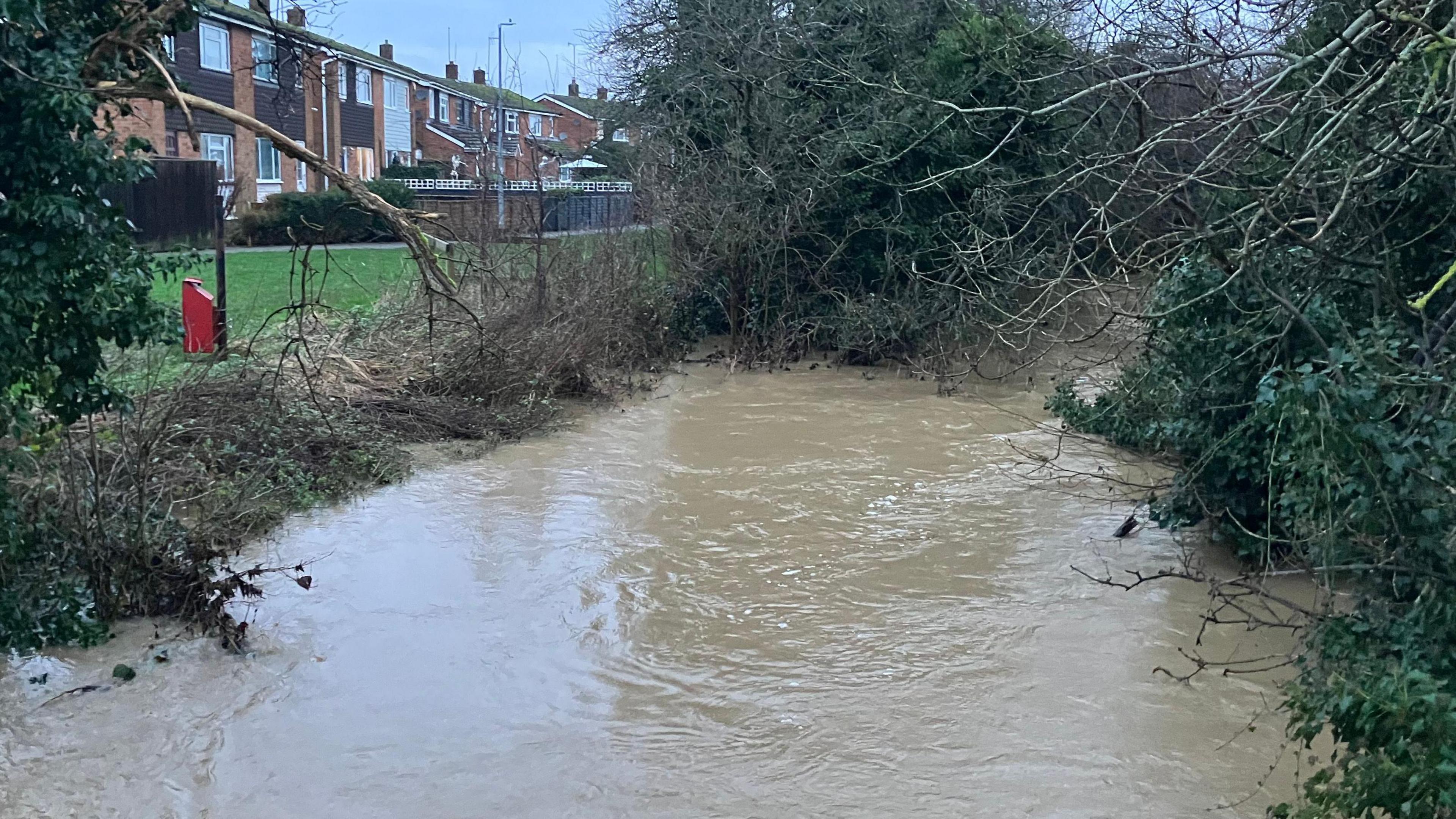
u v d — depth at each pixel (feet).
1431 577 14.14
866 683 19.83
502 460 34.83
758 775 16.83
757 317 54.70
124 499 23.00
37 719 18.02
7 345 19.29
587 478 32.83
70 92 18.92
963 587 24.52
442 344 41.57
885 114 52.85
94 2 21.59
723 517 29.30
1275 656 19.51
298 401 34.24
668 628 22.16
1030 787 16.53
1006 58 37.40
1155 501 26.99
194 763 16.96
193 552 21.68
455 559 25.80
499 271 45.80
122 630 21.30
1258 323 23.86
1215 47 25.54
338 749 17.43
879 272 54.24
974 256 43.86
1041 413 42.86
